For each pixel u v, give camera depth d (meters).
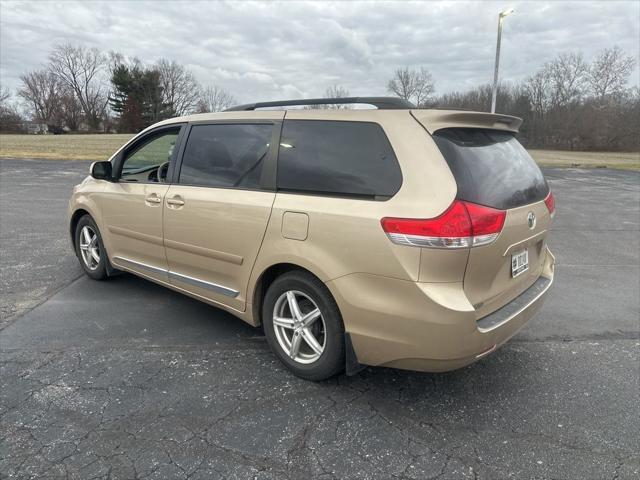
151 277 4.10
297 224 2.85
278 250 2.95
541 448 2.47
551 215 3.28
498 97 61.50
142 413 2.70
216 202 3.31
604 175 19.81
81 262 5.00
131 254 4.24
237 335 3.73
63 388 2.93
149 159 4.23
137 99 79.62
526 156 3.22
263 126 3.23
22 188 11.55
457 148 2.59
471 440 2.53
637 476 2.28
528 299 2.97
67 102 83.62
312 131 2.98
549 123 57.69
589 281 5.38
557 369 3.32
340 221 2.65
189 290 3.76
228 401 2.84
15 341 3.54
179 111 92.00
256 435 2.53
